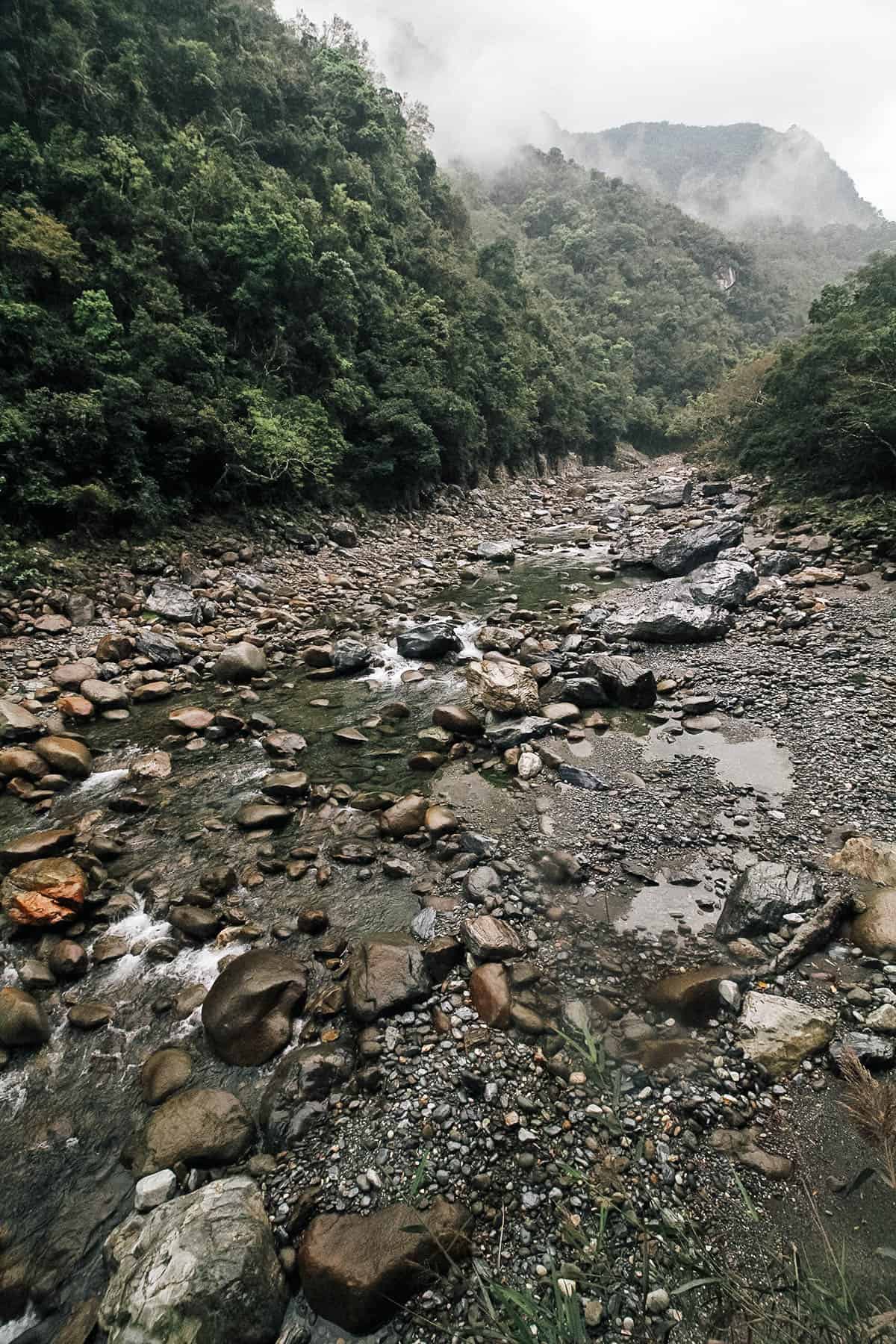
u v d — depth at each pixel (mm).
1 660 10930
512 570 18922
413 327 31141
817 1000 4352
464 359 34969
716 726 8523
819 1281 2523
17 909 5250
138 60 25188
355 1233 3041
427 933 5078
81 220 19266
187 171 23953
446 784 7473
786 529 18984
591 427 62062
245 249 22844
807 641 10969
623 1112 3652
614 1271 2895
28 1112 3928
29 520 14391
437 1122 3609
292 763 8070
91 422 15477
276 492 21453
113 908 5516
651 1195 3225
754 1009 4262
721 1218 3123
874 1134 2209
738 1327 2676
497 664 9766
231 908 5516
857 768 7191
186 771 7984
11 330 15312
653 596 14586
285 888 5777
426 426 27109
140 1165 3523
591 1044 3162
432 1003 4418
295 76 34812
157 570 15477
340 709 9766
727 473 31484
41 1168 3615
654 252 104562
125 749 8617
